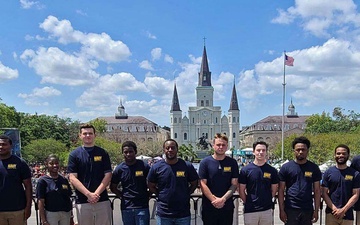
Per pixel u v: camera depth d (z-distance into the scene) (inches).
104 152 265.6
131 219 256.5
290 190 261.6
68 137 3110.2
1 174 251.3
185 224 249.9
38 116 2965.1
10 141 257.8
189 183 259.9
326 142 1854.1
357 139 1729.8
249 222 261.0
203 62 5831.7
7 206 251.1
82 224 256.4
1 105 2208.4
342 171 266.7
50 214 262.5
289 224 260.2
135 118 5708.7
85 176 257.8
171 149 251.6
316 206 262.7
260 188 261.6
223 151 261.3
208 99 5757.9
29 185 261.3
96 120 4173.2
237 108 5689.0
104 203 260.8
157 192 254.7
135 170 260.2
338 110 3321.9
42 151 2004.2
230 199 259.8
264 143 268.5
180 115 5590.6
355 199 260.8
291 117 5703.7
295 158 269.9
